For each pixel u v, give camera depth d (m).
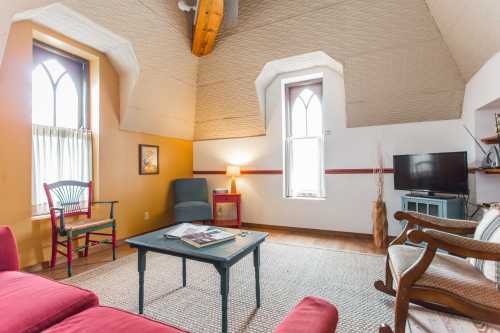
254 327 1.58
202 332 1.53
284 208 4.14
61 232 2.39
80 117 3.11
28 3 1.98
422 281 1.27
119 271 2.44
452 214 2.70
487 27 1.98
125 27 2.76
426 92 3.12
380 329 1.44
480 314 1.16
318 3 2.86
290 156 4.21
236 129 4.40
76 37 2.79
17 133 2.34
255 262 1.81
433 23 2.62
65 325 0.92
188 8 3.12
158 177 4.10
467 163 2.89
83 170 3.03
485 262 1.32
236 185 4.51
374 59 3.07
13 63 2.30
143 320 0.95
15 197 2.32
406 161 3.16
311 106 4.09
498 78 2.14
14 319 0.92
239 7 3.20
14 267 1.43
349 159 3.69
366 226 3.59
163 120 4.00
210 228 2.02
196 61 3.79
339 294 1.98
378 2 2.66
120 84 3.39
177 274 2.36
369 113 3.49
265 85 4.15
